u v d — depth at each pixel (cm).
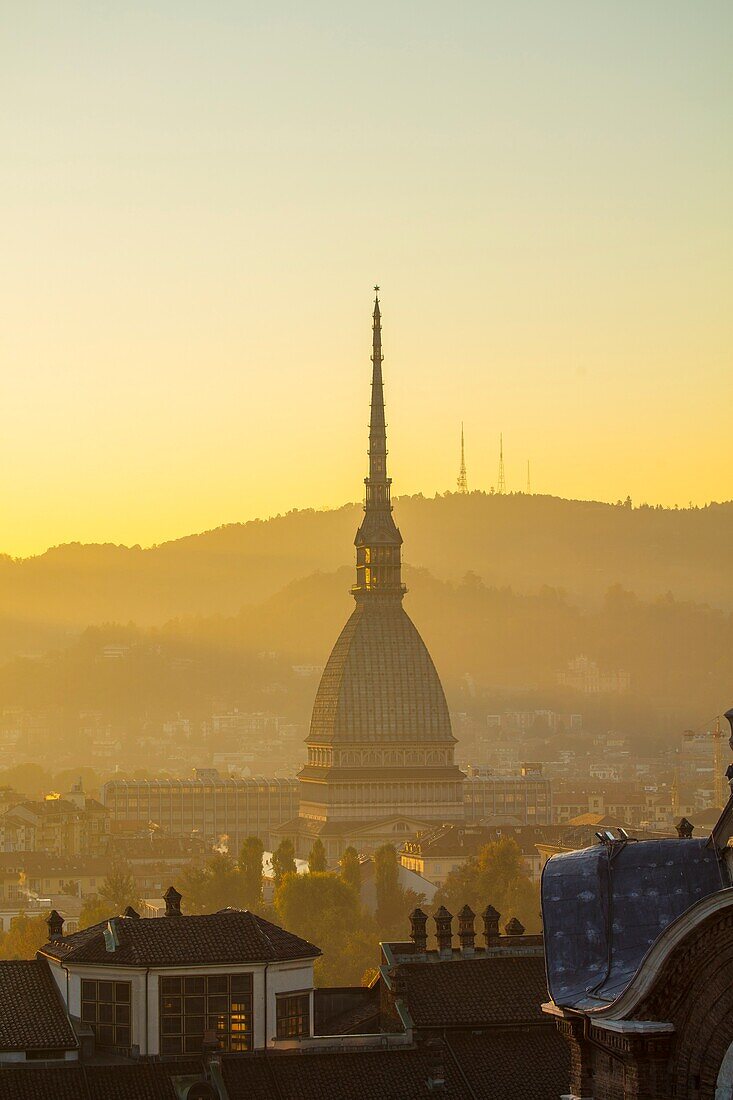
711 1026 17338
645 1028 17488
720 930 17300
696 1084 17388
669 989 17538
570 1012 18362
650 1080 17562
